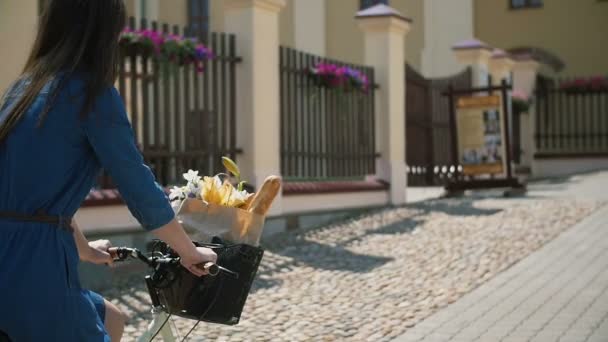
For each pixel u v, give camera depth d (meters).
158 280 2.71
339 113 12.28
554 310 6.22
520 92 21.12
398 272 7.89
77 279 2.39
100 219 8.03
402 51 13.91
